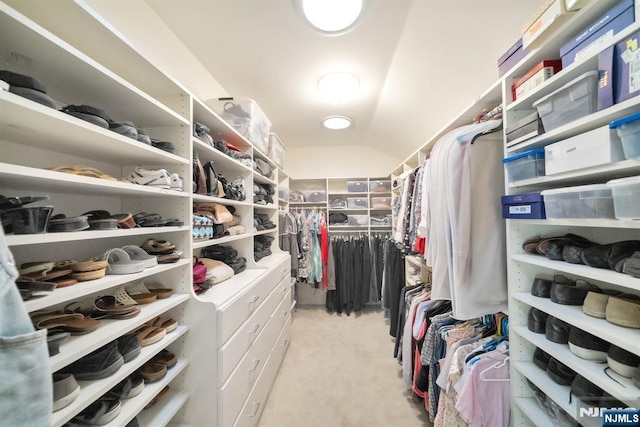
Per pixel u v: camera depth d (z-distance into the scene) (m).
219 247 1.74
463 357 1.15
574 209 0.76
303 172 3.86
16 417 0.40
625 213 0.62
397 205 2.85
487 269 1.10
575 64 0.72
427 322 1.56
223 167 1.75
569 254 0.83
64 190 0.86
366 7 1.27
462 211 1.10
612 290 0.89
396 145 3.22
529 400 0.97
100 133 0.70
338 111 2.56
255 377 1.46
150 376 0.92
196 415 1.08
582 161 0.71
